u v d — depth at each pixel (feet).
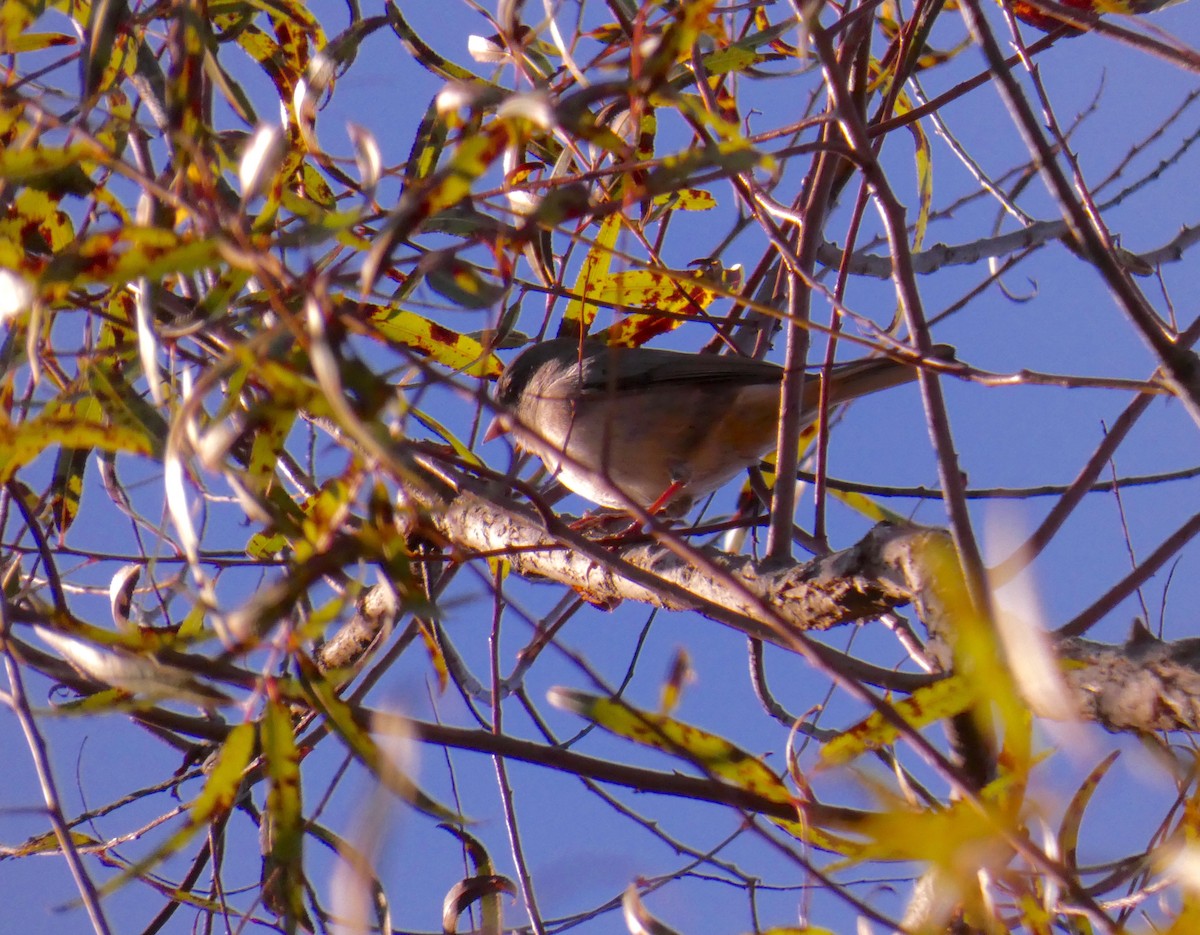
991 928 14.52
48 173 15.55
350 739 15.52
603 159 21.53
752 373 29.99
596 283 25.99
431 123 22.13
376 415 12.07
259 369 12.77
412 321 24.85
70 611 17.42
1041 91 19.57
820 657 12.10
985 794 14.29
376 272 12.25
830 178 20.53
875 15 24.45
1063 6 17.79
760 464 32.68
